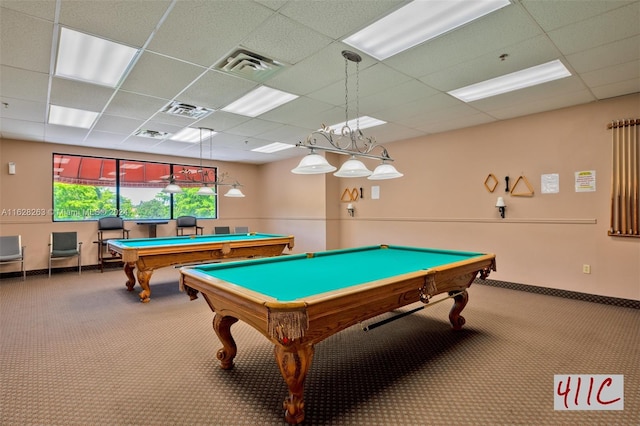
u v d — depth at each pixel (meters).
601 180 4.10
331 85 3.62
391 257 3.41
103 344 2.93
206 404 2.01
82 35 2.60
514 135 4.83
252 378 2.33
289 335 1.60
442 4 2.26
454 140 5.51
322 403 2.02
